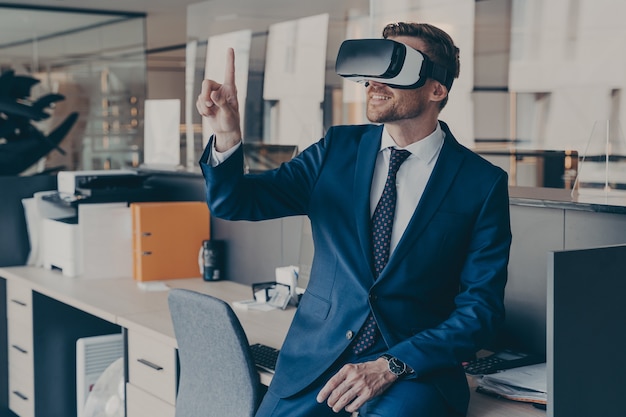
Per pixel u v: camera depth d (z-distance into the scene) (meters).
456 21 4.49
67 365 3.87
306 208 2.19
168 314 3.01
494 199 2.00
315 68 4.91
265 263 3.49
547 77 4.32
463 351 1.92
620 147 2.42
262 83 5.46
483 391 2.12
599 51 4.11
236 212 2.06
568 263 1.76
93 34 7.18
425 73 1.96
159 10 7.20
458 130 4.59
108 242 3.80
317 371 2.00
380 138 2.09
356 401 1.87
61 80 7.08
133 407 2.93
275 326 2.81
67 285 3.63
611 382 1.87
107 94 7.27
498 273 1.99
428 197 1.99
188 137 6.27
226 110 2.00
